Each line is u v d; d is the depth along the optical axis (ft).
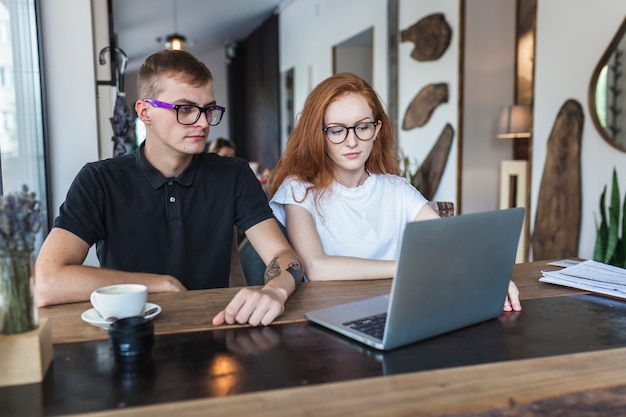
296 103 29.76
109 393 2.59
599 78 11.16
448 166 16.37
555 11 12.38
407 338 3.22
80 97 8.48
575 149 11.93
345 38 22.79
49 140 8.40
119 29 32.58
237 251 6.33
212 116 5.14
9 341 2.68
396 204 6.14
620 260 9.82
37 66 8.16
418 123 17.53
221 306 4.07
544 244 12.84
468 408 2.46
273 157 34.19
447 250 3.24
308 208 5.74
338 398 2.55
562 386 2.70
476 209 16.35
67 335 3.41
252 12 32.01
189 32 36.11
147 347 3.02
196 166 5.53
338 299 4.27
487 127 16.26
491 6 15.88
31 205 2.80
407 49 18.10
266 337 3.39
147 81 4.98
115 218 5.25
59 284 4.16
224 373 2.82
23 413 2.40
